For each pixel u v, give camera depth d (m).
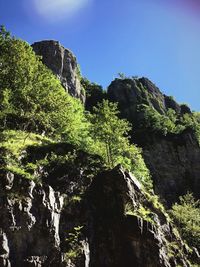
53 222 38.03
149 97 144.25
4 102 60.03
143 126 121.94
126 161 65.06
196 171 109.94
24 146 47.19
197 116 158.38
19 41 80.19
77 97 113.75
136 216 42.19
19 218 36.12
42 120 63.03
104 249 40.72
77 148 50.28
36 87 67.75
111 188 44.69
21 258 34.66
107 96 141.25
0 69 71.81
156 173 105.81
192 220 67.75
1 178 37.75
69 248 37.84
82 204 42.72
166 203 94.31
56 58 111.44
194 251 50.19
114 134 60.03
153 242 41.59
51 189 40.16
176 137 115.94
